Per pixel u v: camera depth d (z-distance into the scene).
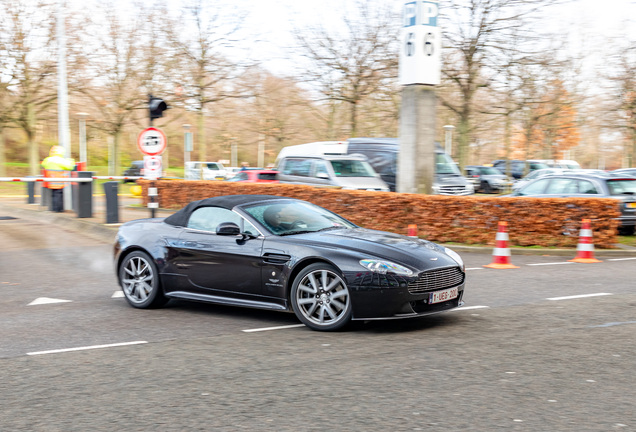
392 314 5.98
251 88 31.98
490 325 6.34
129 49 36.53
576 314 6.81
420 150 14.39
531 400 4.14
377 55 28.42
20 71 38.00
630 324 6.31
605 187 13.45
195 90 30.80
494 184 35.22
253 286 6.71
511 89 27.25
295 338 5.97
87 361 5.34
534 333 5.97
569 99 35.34
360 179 18.56
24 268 10.92
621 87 33.75
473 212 12.77
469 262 11.12
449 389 4.38
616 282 8.94
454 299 6.55
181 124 57.69
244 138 60.62
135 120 40.75
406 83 14.35
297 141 48.38
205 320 6.91
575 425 3.72
